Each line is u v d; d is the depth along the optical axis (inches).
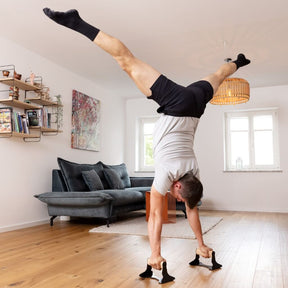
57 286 75.2
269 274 84.3
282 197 243.3
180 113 75.8
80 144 220.1
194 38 161.8
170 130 77.5
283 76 226.2
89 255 106.2
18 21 145.5
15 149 166.9
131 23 146.1
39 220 181.8
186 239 134.6
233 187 256.2
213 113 267.1
